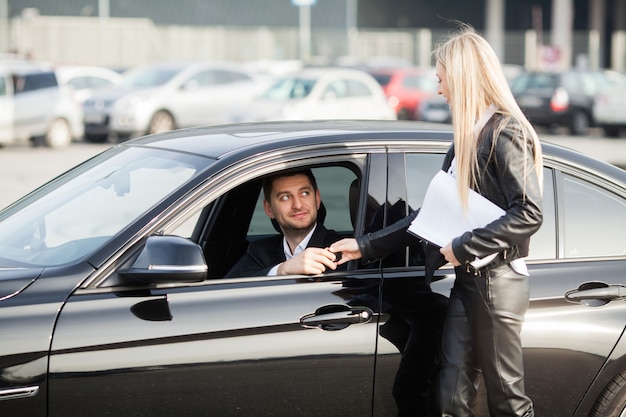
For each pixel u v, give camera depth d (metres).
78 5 68.50
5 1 64.50
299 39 66.31
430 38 67.69
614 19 86.69
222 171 5.62
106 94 35.34
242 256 6.73
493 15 72.06
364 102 33.62
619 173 6.47
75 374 5.02
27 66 33.16
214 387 5.28
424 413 5.79
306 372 5.46
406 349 5.70
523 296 5.58
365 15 89.06
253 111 32.03
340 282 5.65
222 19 73.69
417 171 6.08
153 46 62.16
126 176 6.05
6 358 4.91
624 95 40.62
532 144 5.50
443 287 5.83
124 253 5.29
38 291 5.12
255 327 5.36
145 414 5.16
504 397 5.59
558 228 6.21
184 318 5.25
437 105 41.09
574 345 6.02
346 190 13.34
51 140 33.53
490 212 5.43
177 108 35.75
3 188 21.97
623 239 6.35
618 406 6.17
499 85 5.47
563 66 65.81
